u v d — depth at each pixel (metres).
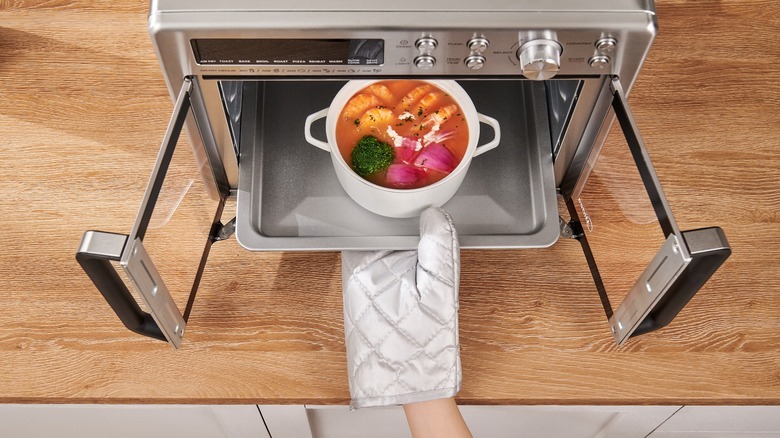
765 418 1.03
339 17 0.79
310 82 1.12
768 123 1.15
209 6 0.79
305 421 1.05
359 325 0.93
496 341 0.99
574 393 0.96
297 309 1.01
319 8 0.79
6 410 1.08
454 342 0.91
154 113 1.14
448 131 0.98
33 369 0.96
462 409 1.08
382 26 0.79
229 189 1.07
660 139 1.13
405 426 1.16
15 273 1.01
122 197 1.08
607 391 0.96
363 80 0.96
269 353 0.98
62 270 1.02
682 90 1.17
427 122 0.98
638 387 0.96
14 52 1.18
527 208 1.03
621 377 0.97
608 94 0.89
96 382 0.95
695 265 0.77
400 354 0.91
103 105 1.15
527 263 1.05
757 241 1.06
